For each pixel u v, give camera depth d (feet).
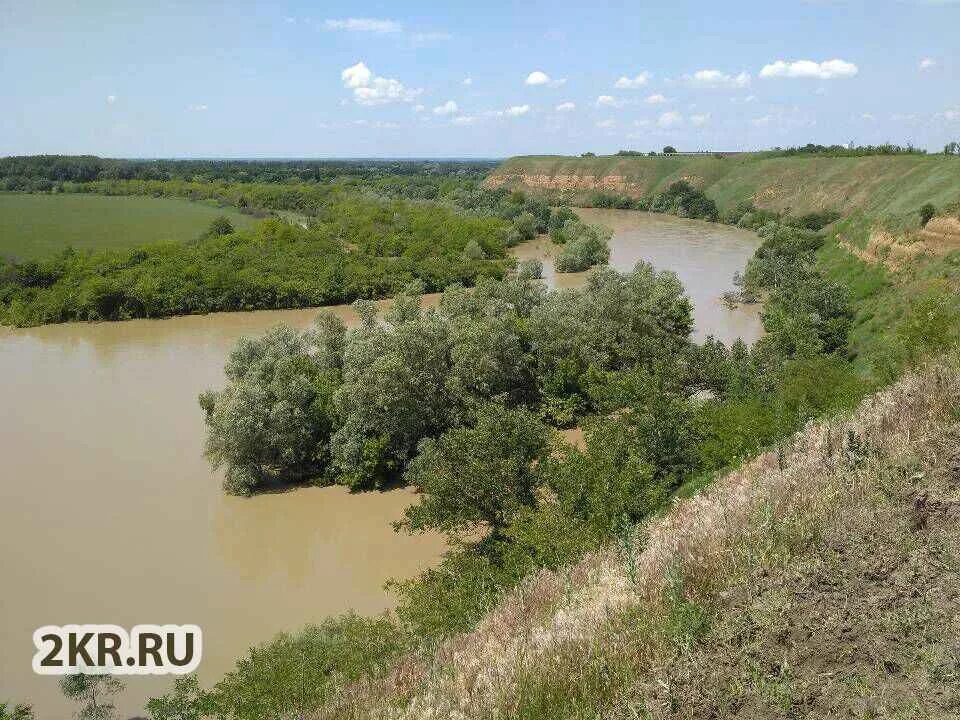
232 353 125.80
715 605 24.36
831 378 85.97
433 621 53.47
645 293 146.82
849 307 162.20
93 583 80.53
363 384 103.40
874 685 19.54
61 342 195.31
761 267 213.87
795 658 20.90
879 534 25.79
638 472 64.23
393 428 105.60
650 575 27.89
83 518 95.25
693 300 217.56
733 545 27.37
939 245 161.99
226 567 84.02
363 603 76.59
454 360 115.24
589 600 29.27
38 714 60.34
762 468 41.50
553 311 136.15
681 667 21.54
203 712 52.49
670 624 23.44
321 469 108.99
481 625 35.29
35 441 120.26
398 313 144.05
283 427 102.78
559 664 23.80
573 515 63.00
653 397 85.87
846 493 29.27
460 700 24.27
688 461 77.56
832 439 36.81
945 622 21.07
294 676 51.03
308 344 138.92
